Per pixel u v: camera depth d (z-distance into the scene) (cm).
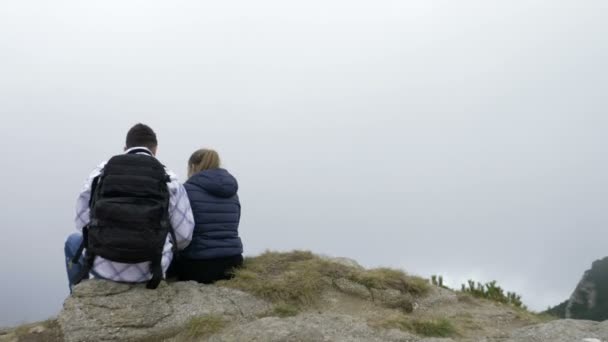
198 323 452
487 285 864
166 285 483
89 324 423
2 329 473
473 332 534
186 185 541
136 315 438
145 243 425
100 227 425
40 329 433
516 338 463
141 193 431
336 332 436
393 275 651
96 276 456
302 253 717
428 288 665
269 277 599
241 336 420
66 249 525
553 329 462
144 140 493
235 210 570
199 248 533
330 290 600
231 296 513
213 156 574
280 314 513
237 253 568
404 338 438
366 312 553
